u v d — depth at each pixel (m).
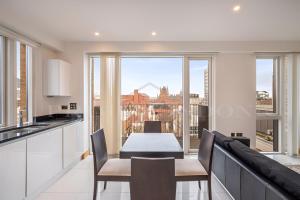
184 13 2.78
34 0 2.39
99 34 3.67
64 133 3.32
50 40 3.69
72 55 4.14
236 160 2.10
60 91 3.78
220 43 4.10
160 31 3.51
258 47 4.11
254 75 4.29
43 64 3.77
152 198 1.43
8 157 2.04
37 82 3.62
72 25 3.20
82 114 4.18
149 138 2.95
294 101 4.19
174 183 1.42
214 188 2.85
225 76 4.29
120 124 4.32
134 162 1.41
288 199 1.27
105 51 4.12
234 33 3.62
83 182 3.05
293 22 3.12
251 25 3.23
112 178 2.23
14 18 2.77
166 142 2.70
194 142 4.61
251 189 1.80
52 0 2.40
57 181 3.08
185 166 2.40
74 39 3.96
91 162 3.96
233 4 2.52
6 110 2.96
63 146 3.28
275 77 4.54
